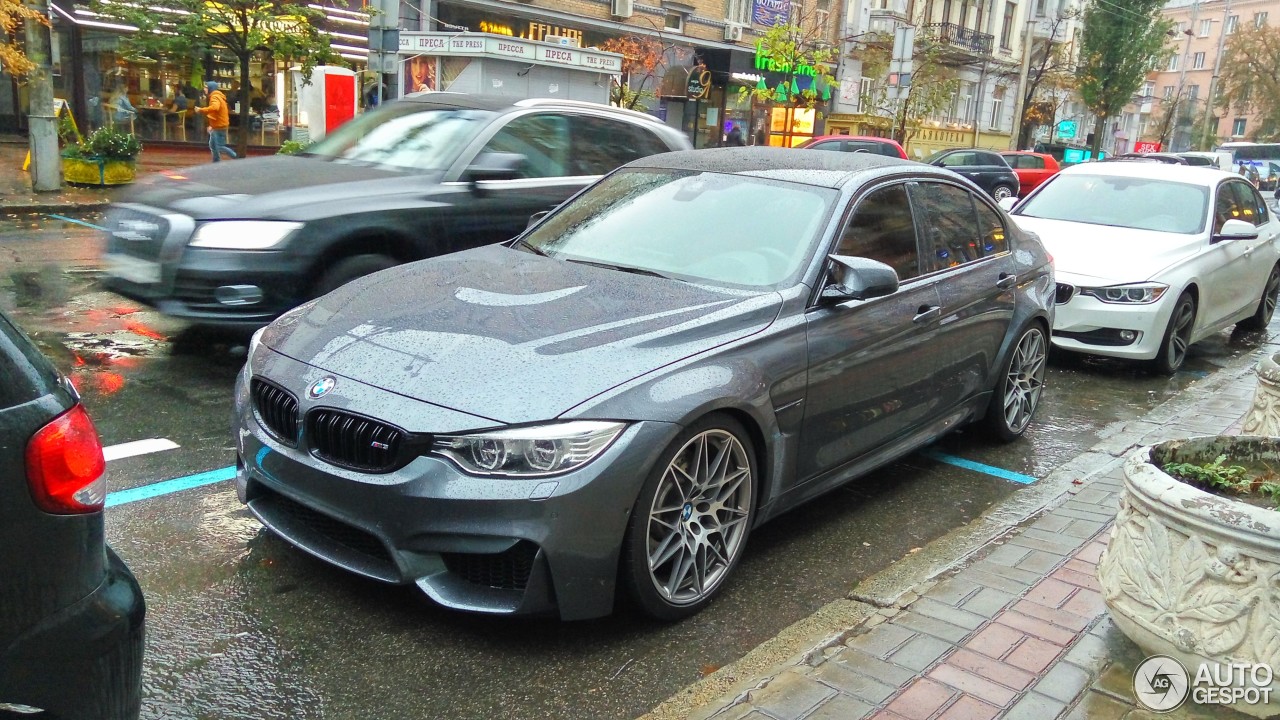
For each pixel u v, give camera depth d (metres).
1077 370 8.31
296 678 3.12
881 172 4.84
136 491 4.42
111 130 16.11
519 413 3.12
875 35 33.31
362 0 22.36
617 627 3.54
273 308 5.88
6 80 21.02
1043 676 3.06
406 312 3.76
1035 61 42.88
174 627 3.35
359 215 6.10
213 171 6.71
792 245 4.27
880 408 4.50
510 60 16.61
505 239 6.86
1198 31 82.69
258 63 22.59
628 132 7.82
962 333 5.06
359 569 3.33
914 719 2.81
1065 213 9.16
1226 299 8.90
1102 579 3.21
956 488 5.21
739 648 3.45
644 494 3.27
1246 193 9.88
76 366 6.24
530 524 3.08
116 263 6.24
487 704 3.04
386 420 3.17
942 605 3.55
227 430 5.27
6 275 8.98
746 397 3.59
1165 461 3.27
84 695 2.14
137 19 17.95
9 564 2.02
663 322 3.65
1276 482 3.14
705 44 28.69
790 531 4.54
